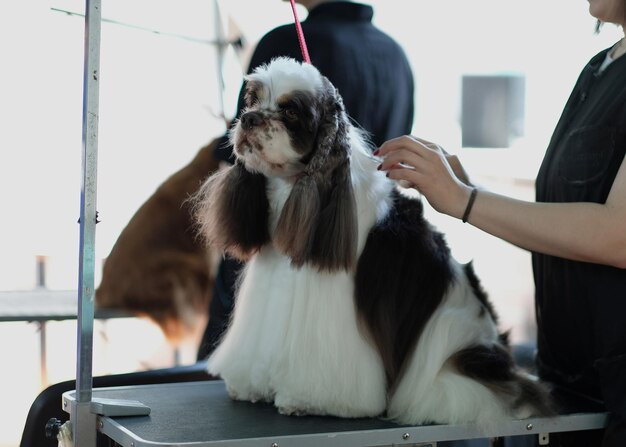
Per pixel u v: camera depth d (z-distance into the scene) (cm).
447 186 180
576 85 209
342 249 174
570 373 207
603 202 187
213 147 373
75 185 456
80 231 175
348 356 178
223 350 199
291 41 245
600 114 191
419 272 189
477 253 499
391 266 184
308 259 175
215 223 190
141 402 192
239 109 240
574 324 201
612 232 173
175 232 375
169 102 432
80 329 176
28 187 450
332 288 178
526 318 463
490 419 177
